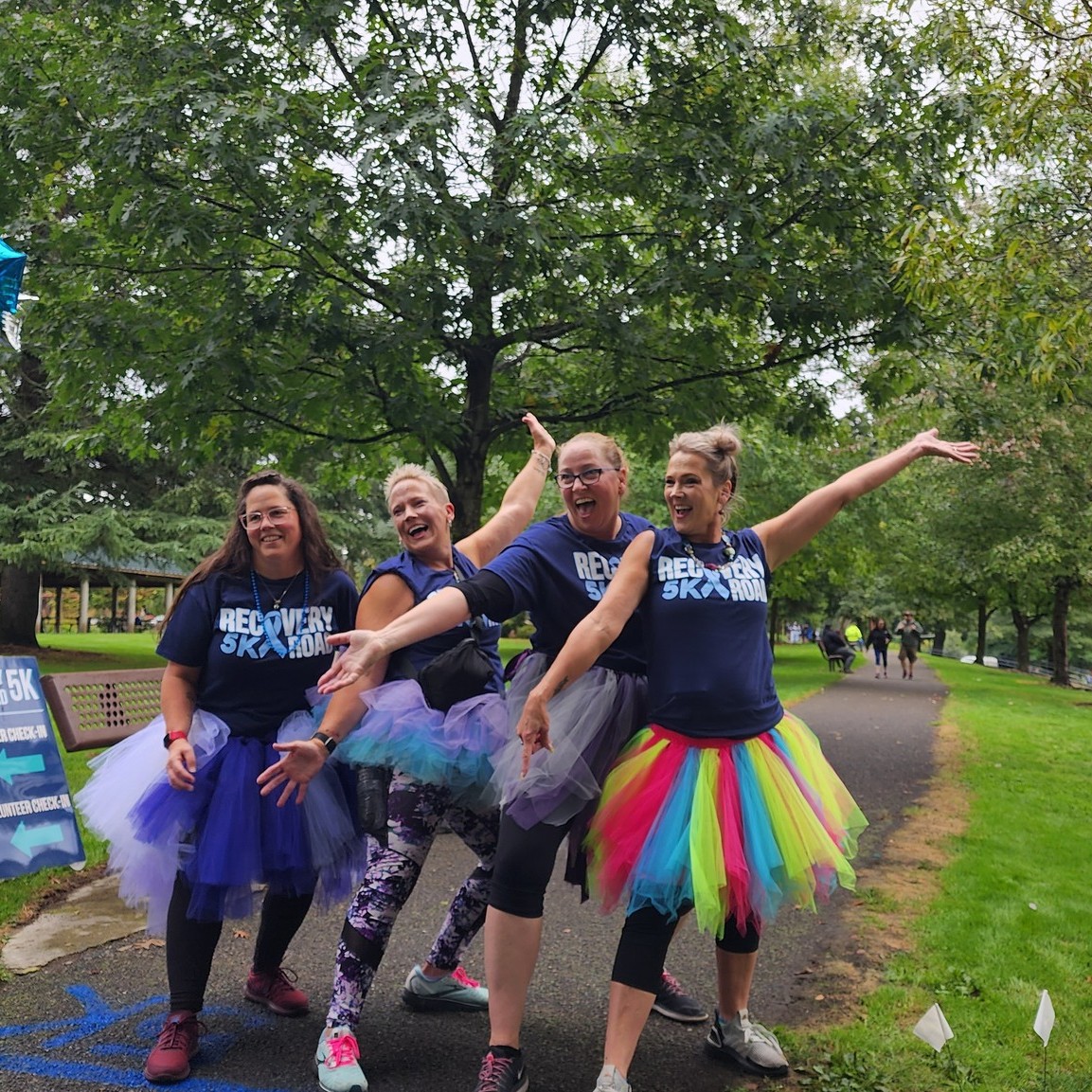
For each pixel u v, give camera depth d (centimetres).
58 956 417
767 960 431
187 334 803
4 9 799
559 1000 384
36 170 812
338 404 816
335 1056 306
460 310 764
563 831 316
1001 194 704
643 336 834
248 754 335
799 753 327
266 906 363
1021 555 2070
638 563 316
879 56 852
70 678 546
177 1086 310
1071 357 646
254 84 738
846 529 2123
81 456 1007
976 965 422
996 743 1208
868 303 804
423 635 297
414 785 333
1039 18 606
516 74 830
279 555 345
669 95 830
